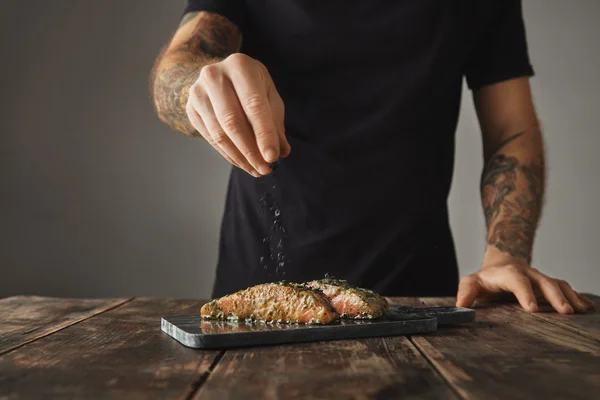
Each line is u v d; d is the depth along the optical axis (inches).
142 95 158.7
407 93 69.8
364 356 32.9
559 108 155.4
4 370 30.0
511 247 61.1
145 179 158.6
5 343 36.8
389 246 70.5
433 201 72.7
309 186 70.9
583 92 154.6
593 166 154.5
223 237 77.8
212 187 158.6
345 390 26.3
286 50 71.5
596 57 154.2
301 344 36.4
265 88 45.0
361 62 70.4
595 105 154.7
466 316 45.5
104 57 158.4
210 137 46.8
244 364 31.1
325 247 70.7
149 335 39.6
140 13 158.6
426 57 69.9
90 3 158.1
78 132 158.4
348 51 70.2
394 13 69.7
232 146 44.6
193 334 34.8
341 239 70.7
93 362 31.6
